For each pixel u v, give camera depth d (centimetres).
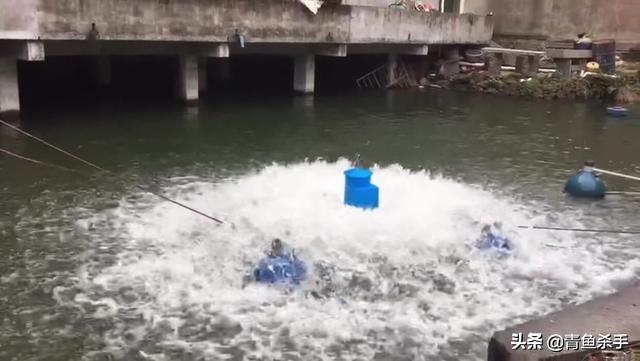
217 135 1586
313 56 2325
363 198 925
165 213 960
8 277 755
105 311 680
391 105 2225
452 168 1317
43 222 928
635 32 3005
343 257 795
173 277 756
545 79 2575
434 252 820
